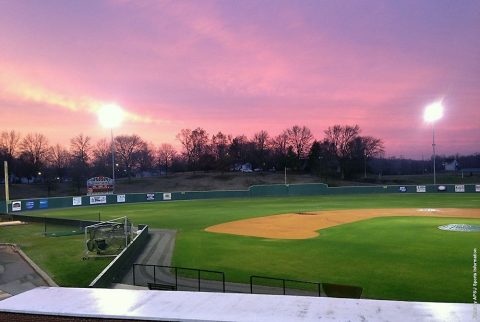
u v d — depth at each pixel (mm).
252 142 169875
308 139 164625
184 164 173625
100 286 17922
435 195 80812
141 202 78500
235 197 85188
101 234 30000
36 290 6195
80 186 136875
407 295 17938
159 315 4945
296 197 82000
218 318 4777
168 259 26156
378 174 166625
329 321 4594
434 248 27359
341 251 27141
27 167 140500
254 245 30172
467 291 18234
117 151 161625
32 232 41375
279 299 5375
